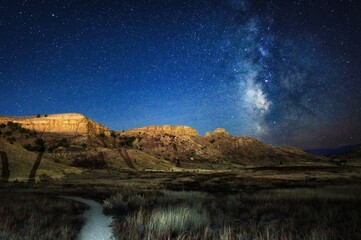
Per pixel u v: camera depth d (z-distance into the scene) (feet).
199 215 36.99
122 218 44.57
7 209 54.29
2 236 28.40
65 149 449.48
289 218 39.09
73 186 153.17
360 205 50.93
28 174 223.30
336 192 83.46
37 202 67.00
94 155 414.00
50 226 36.60
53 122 594.24
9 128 524.52
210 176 277.85
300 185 141.59
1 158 243.19
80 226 40.09
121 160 419.95
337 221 37.29
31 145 463.01
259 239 25.75
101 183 179.93
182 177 259.80
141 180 216.33
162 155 652.07
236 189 124.26
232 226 32.99
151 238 27.61
